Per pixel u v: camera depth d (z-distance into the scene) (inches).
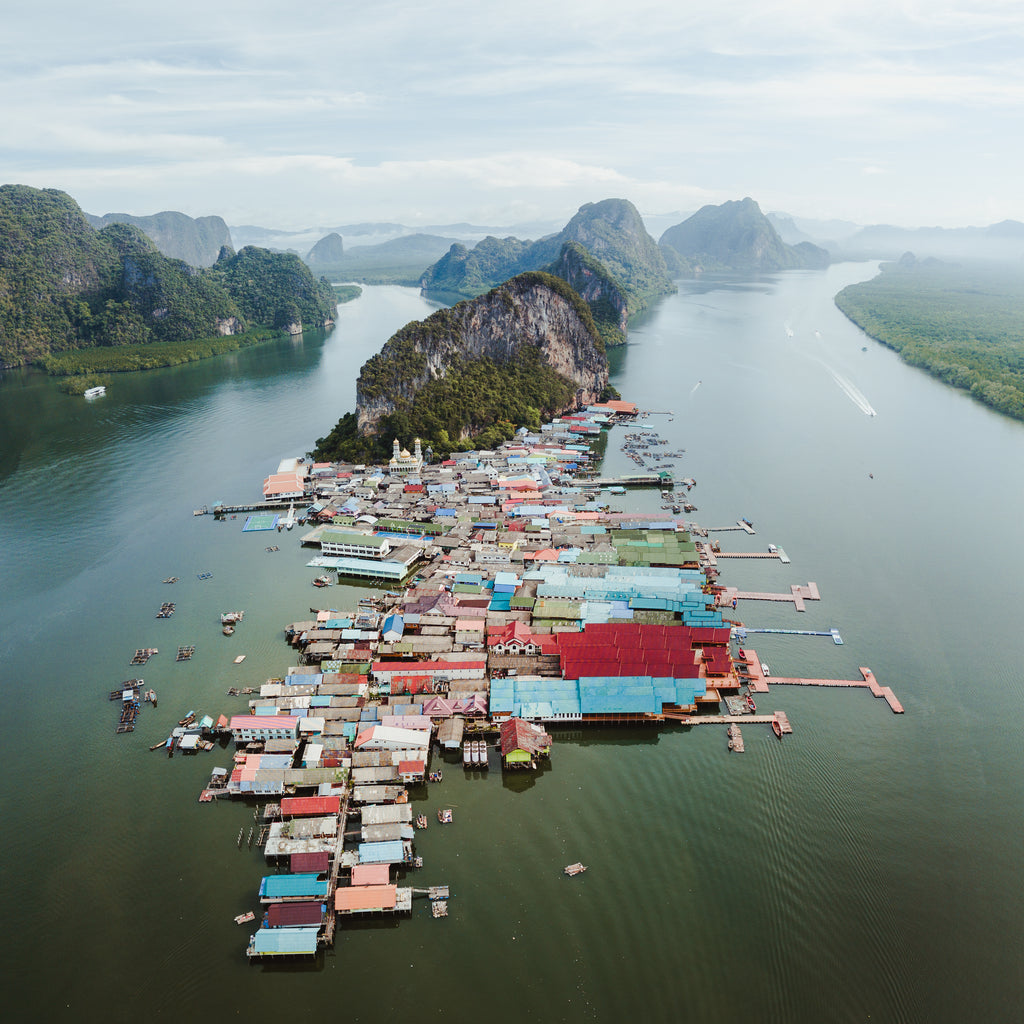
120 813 4724.4
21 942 3912.4
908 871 4237.2
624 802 4726.9
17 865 4357.8
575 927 3885.3
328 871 4165.8
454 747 5157.5
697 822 4566.9
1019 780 4933.6
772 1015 3472.0
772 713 5556.1
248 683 5964.6
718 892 4084.6
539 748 5083.7
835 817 4611.2
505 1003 3526.1
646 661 5753.0
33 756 5226.4
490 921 3929.6
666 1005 3506.4
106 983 3705.7
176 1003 3604.8
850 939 3831.2
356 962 3762.3
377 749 5068.9
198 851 4431.6
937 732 5378.9
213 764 5137.8
